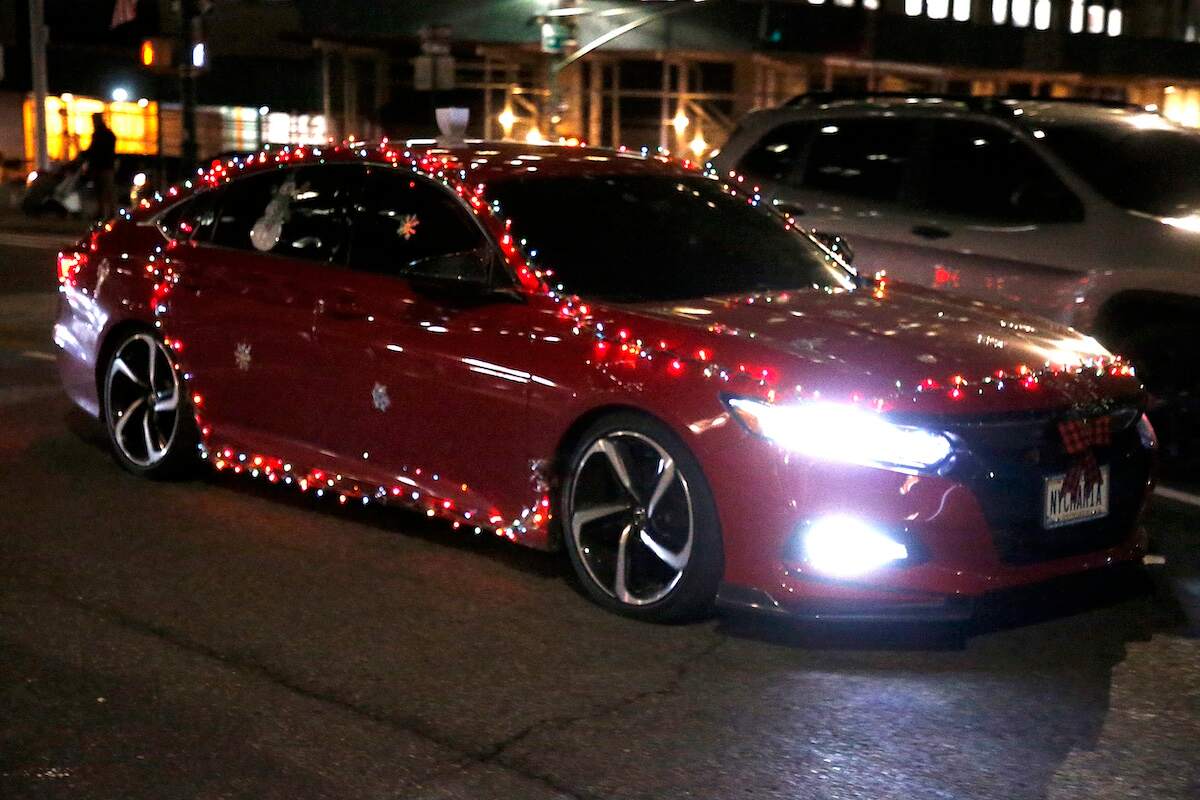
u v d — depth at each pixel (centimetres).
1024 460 506
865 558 495
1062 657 518
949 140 852
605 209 627
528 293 581
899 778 427
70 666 507
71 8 3959
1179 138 846
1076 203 801
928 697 483
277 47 3844
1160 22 4528
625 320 554
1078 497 521
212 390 695
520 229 600
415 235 630
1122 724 464
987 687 491
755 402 505
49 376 1020
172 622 549
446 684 493
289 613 559
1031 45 3872
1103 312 783
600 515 557
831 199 884
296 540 650
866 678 498
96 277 756
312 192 673
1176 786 423
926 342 534
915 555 494
